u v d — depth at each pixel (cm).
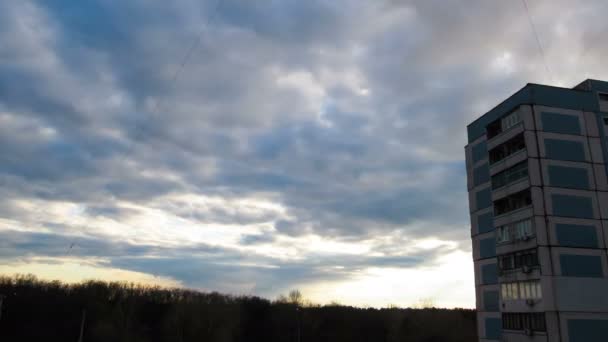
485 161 6172
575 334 4650
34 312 11544
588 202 5144
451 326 13950
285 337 13688
